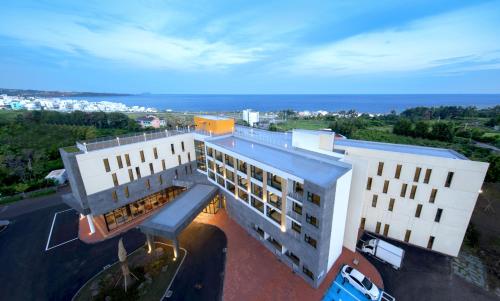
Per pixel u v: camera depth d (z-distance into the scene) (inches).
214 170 1635.1
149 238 1253.7
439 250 1226.0
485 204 1683.1
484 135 3065.9
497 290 1015.6
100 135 3767.2
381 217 1337.4
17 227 1558.8
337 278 1094.4
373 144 1460.4
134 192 1556.3
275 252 1246.3
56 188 2097.7
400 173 1219.2
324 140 1300.4
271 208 1197.7
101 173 1376.7
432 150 1309.1
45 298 1032.2
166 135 1780.3
